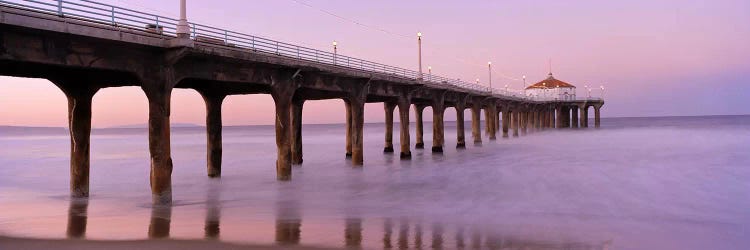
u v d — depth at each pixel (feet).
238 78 71.72
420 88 130.62
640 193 72.79
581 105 328.29
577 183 83.41
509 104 233.96
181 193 76.89
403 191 76.95
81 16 51.01
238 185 85.25
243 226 51.60
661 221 54.19
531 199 68.28
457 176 94.68
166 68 60.03
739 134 248.52
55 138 440.04
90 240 45.62
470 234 48.06
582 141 202.90
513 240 45.88
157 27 58.59
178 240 45.32
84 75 66.18
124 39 53.36
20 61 48.03
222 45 66.18
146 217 56.80
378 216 57.26
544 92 330.95
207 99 92.53
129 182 94.89
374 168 111.04
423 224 52.54
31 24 45.73
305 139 307.78
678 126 408.26
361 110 104.37
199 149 215.31
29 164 143.95
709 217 56.39
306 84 86.94
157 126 60.18
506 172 99.91
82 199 70.54
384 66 109.40
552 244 44.60
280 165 84.33
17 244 44.32
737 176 89.92
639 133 270.87
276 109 81.20
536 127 305.73
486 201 67.05
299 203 66.85
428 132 415.23
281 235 47.32
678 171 98.32
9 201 70.69
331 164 124.36
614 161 120.16
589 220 54.65
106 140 366.02
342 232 48.70
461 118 165.37
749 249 43.68
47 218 56.95
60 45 50.37
